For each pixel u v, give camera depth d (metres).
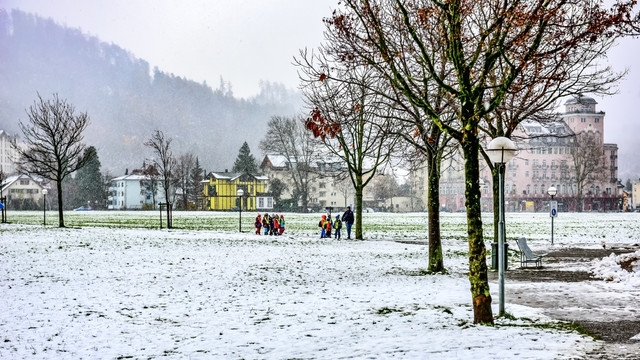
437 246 20.02
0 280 16.77
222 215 87.25
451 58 11.18
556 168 149.88
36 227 44.12
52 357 8.85
